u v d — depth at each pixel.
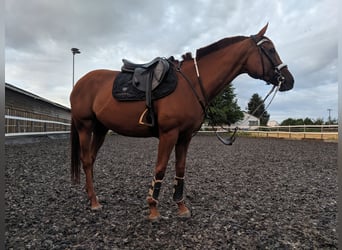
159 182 2.57
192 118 2.55
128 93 2.64
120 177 4.83
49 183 4.22
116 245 2.12
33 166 5.64
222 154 8.85
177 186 2.79
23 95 14.72
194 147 11.88
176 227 2.49
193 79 2.64
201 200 3.43
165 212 2.93
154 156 8.08
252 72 2.74
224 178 4.86
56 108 21.94
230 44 2.77
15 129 11.34
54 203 3.20
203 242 2.19
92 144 3.32
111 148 10.78
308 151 9.77
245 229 2.46
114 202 3.27
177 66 2.70
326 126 17.48
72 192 3.71
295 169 5.89
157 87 2.51
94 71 3.21
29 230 2.39
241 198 3.54
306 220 2.72
